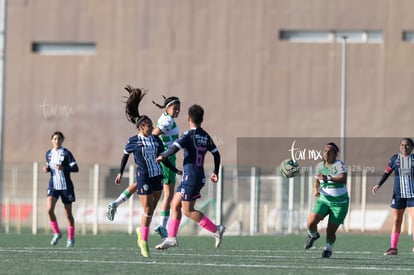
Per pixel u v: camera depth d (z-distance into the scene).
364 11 199.12
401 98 198.12
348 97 199.25
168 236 58.91
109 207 59.72
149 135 56.50
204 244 82.00
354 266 54.25
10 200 144.38
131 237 97.62
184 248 73.44
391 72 198.75
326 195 60.69
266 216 117.50
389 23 198.62
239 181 127.38
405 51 198.50
